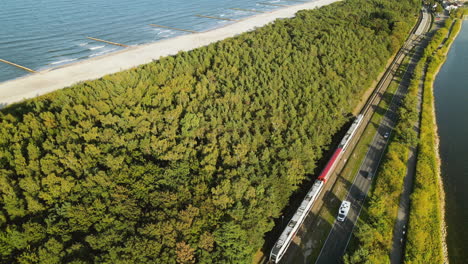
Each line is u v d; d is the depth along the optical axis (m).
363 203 112.00
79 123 119.69
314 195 107.62
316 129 132.88
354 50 197.75
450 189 122.25
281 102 140.50
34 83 176.12
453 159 136.88
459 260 97.00
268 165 110.56
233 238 85.19
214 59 183.12
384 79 199.00
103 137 113.31
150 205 92.50
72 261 75.75
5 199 89.19
